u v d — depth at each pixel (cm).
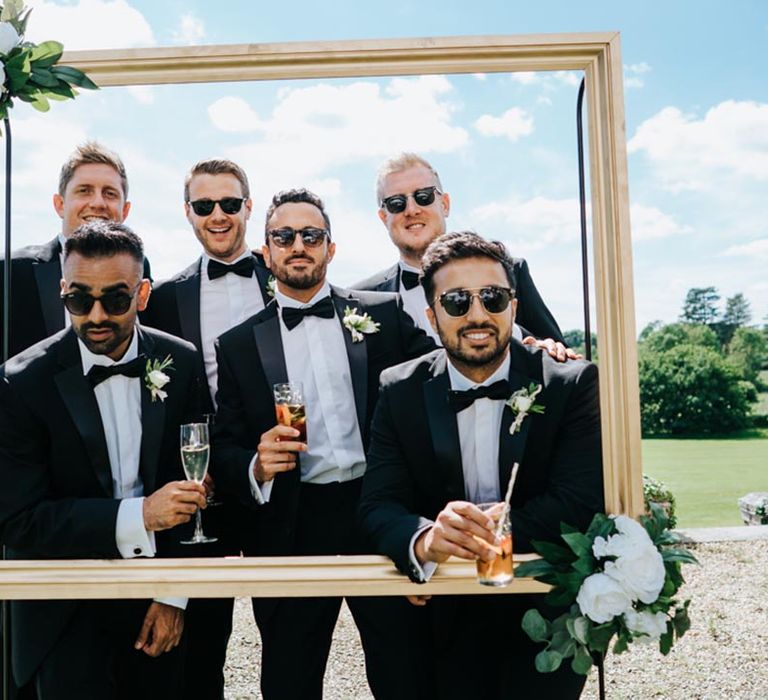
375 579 269
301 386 302
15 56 275
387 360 336
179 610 311
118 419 306
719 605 609
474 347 296
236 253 354
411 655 309
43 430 298
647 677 495
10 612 303
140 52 279
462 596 300
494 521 258
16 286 344
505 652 296
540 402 294
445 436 299
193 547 310
